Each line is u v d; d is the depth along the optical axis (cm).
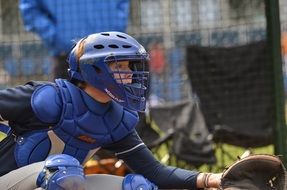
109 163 1480
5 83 2441
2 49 2681
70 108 811
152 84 2338
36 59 2394
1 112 801
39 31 1791
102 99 828
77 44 841
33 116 807
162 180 882
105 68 807
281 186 793
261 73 1738
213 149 1742
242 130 1744
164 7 2425
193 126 1748
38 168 778
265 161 783
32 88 814
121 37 824
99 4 1778
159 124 1775
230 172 792
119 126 854
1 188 797
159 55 2538
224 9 2519
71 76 840
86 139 833
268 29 1551
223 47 1773
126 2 1820
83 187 750
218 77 1775
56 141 821
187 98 2047
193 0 2414
